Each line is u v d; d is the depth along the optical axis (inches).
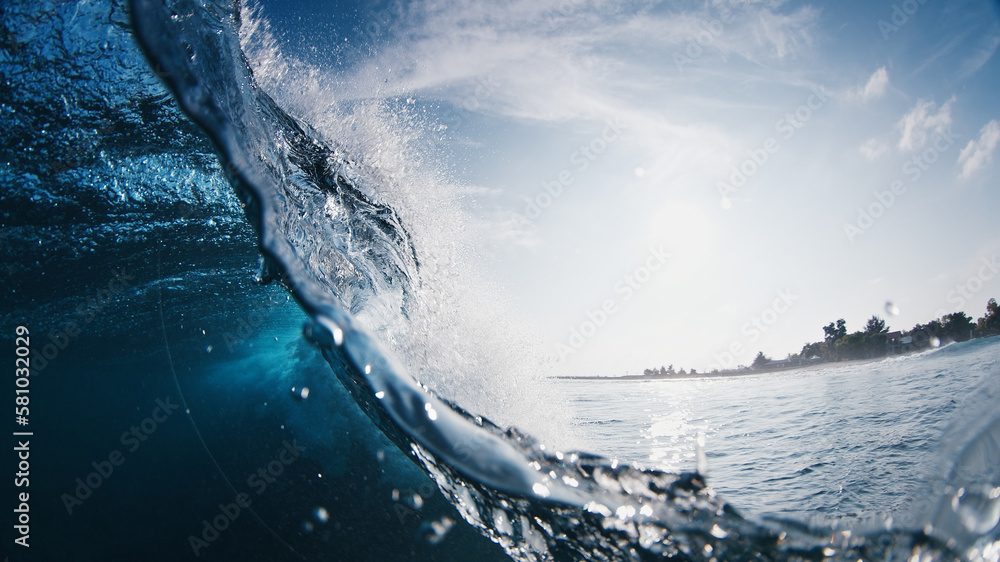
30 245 111.3
